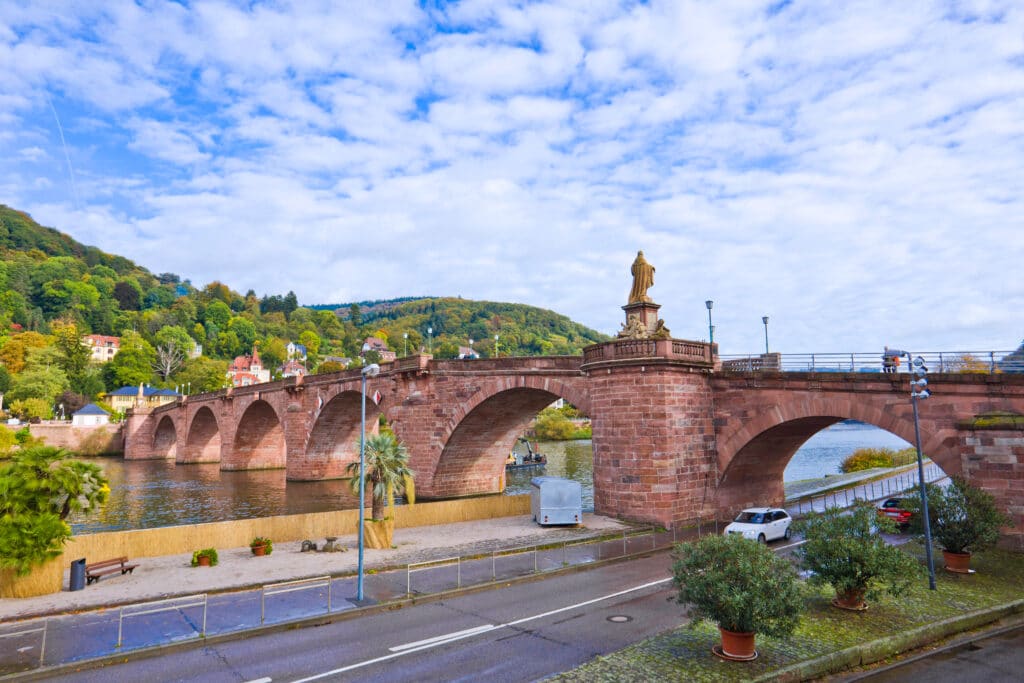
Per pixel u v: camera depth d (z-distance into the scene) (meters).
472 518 43.59
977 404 31.69
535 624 20.97
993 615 21.48
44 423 140.12
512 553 32.38
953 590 23.94
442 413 60.16
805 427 41.22
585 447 142.25
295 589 25.48
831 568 20.91
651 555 32.41
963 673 16.72
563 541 34.78
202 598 24.38
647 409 40.31
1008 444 30.22
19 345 166.88
